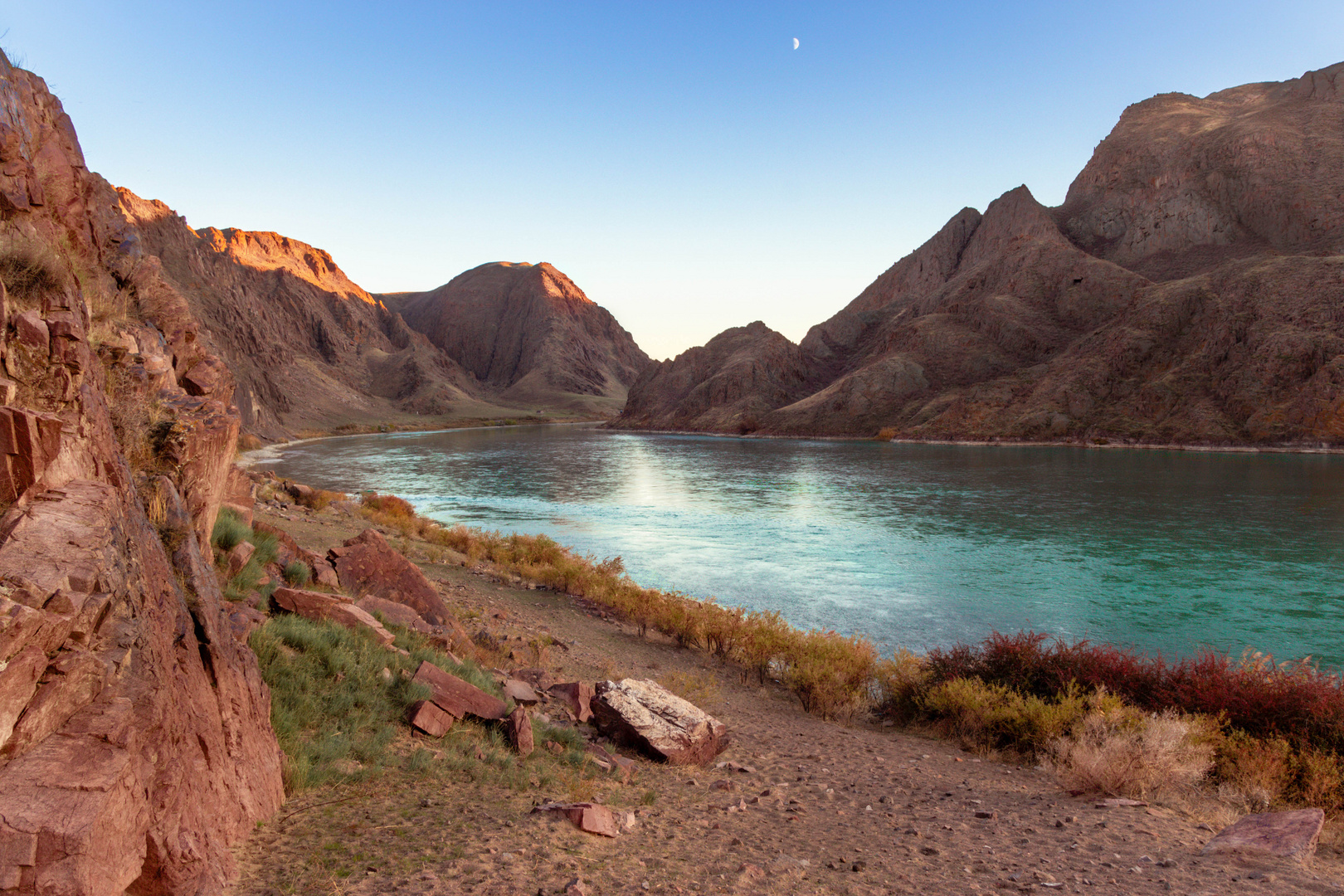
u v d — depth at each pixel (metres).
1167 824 6.64
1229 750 8.74
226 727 4.59
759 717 11.59
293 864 4.10
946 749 10.60
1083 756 8.27
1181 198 173.50
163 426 6.46
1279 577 26.52
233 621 6.84
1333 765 8.02
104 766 2.98
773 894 4.61
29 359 4.02
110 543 3.70
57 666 3.10
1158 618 21.14
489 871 4.35
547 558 25.19
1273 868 5.19
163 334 9.19
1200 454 89.06
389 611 11.16
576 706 9.68
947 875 5.15
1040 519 40.62
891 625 20.30
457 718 7.79
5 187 5.35
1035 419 116.81
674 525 38.72
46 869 2.60
